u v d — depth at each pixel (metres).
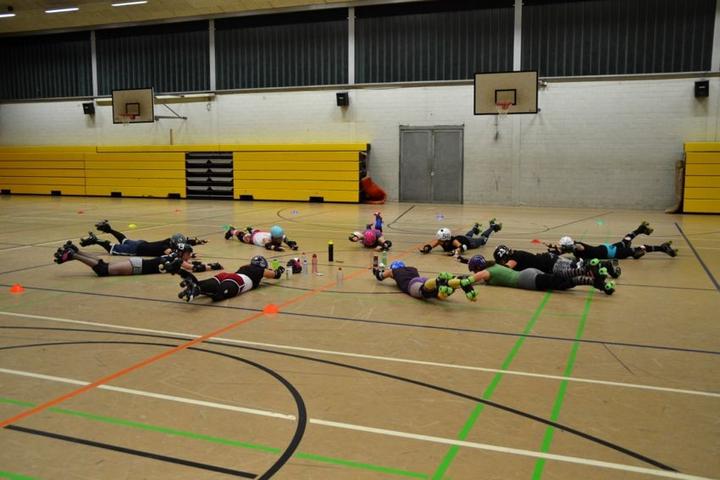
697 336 4.40
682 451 2.62
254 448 2.63
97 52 21.86
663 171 16.69
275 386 3.37
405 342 4.23
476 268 6.36
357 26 18.95
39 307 5.19
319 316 4.94
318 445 2.66
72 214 14.49
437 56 18.33
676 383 3.44
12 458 2.54
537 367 3.71
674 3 16.17
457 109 18.33
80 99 22.30
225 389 3.32
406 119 18.84
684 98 16.34
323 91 19.53
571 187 17.53
